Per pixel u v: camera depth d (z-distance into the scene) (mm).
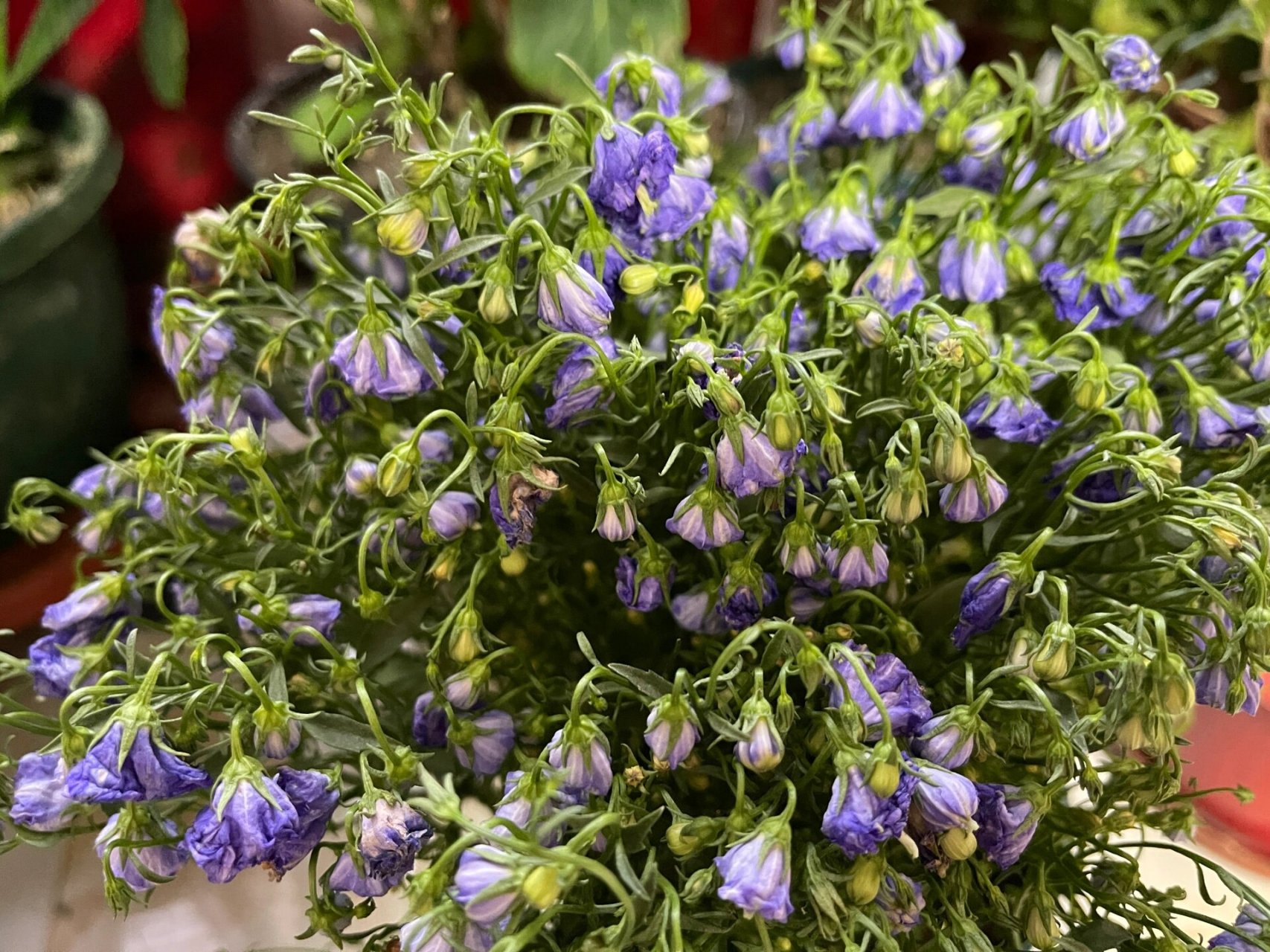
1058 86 464
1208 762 510
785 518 397
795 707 370
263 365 413
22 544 595
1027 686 359
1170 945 385
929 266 464
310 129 392
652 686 361
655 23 530
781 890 340
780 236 486
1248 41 600
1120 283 423
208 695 377
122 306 640
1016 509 420
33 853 515
